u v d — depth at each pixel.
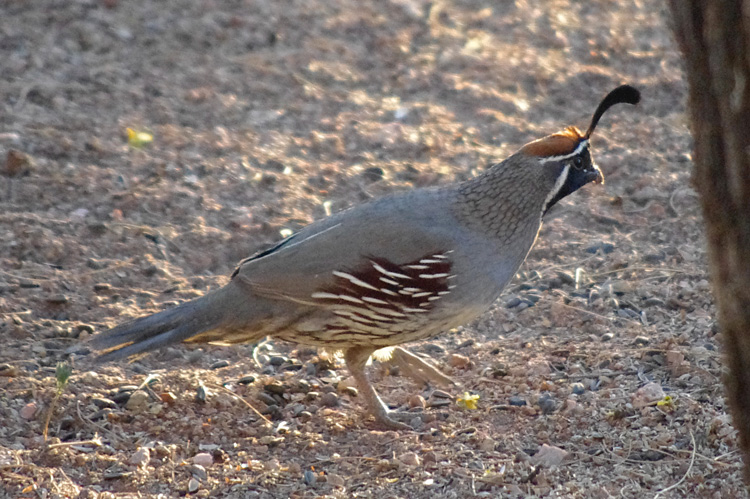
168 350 10.04
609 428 8.39
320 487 7.77
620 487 7.59
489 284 8.60
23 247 11.44
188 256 11.71
